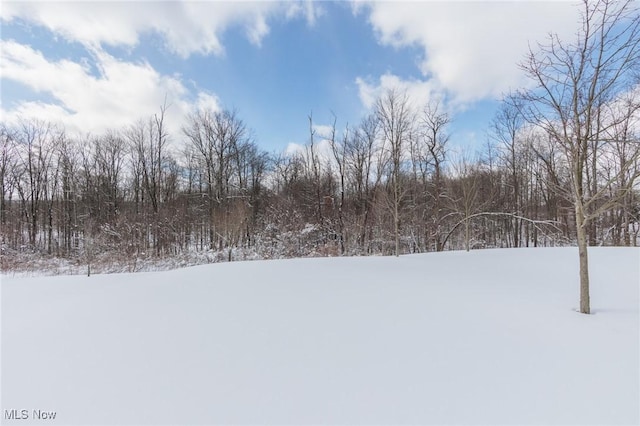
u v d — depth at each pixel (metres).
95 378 2.56
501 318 3.77
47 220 22.67
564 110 4.56
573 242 15.00
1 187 21.23
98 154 24.48
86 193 23.61
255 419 2.04
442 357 2.80
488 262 8.05
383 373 2.56
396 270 6.97
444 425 1.95
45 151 22.88
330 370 2.61
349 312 3.99
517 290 5.16
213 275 6.36
